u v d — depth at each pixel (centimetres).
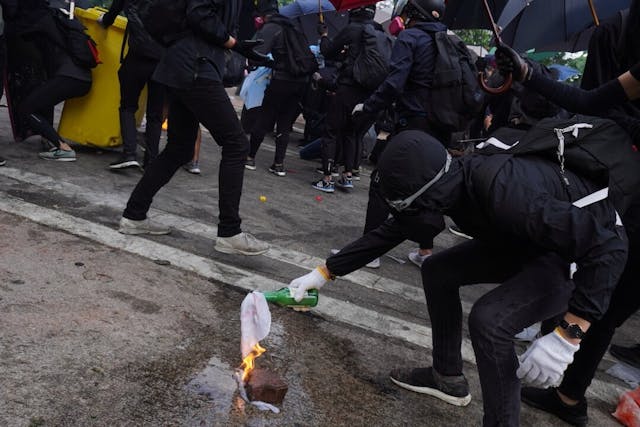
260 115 621
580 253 170
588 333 246
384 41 545
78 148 555
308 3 855
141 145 585
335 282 362
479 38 1134
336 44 562
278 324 287
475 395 264
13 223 333
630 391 273
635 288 238
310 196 581
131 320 254
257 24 609
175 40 326
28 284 265
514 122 384
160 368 223
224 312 284
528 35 577
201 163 613
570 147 190
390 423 227
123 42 485
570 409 255
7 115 669
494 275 226
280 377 235
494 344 189
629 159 190
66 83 480
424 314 344
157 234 366
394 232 231
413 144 190
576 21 548
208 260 343
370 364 270
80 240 331
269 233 433
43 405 187
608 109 215
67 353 218
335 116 584
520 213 176
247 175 613
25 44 486
